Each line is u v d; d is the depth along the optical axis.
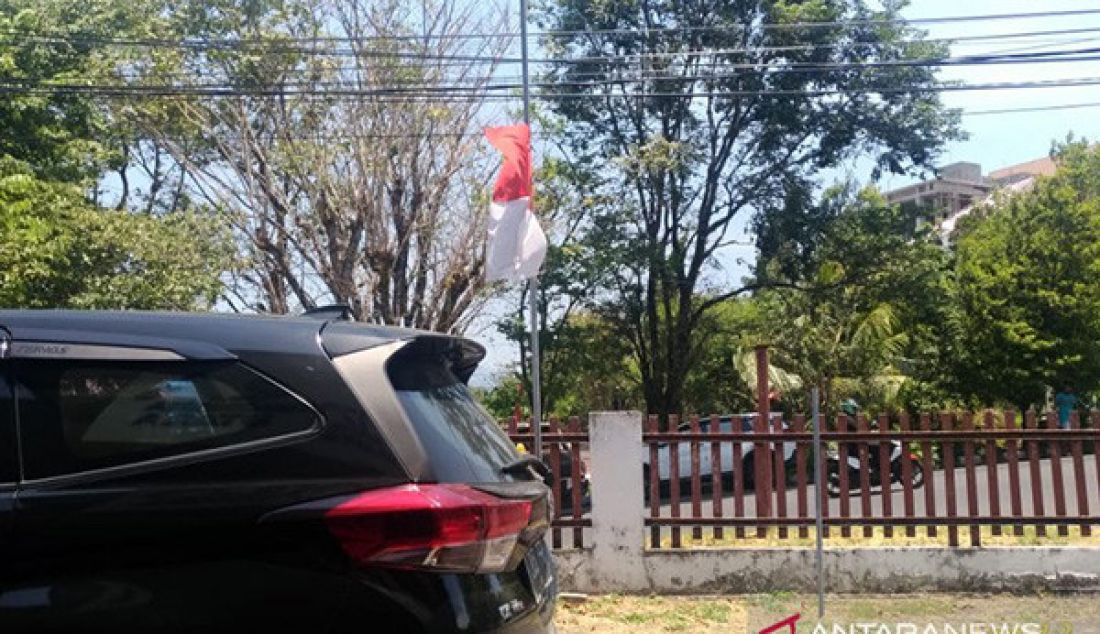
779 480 8.64
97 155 18.75
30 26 16.66
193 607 2.81
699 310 27.47
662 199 26.38
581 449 8.68
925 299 25.77
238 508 2.89
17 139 16.59
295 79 17.97
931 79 24.56
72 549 2.87
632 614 7.80
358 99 17.98
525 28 10.40
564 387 27.62
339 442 2.99
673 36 24.80
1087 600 8.01
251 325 3.25
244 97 18.02
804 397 23.11
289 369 3.10
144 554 2.86
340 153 17.98
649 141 25.53
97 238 16.77
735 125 26.14
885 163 25.95
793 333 24.66
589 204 24.64
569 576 8.38
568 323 26.78
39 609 2.80
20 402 3.10
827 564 8.32
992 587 8.23
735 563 8.34
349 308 3.83
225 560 2.85
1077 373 24.69
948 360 25.89
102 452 3.03
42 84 15.31
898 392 23.12
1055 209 25.78
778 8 24.20
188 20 17.91
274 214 18.45
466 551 2.93
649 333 27.80
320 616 2.81
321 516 2.87
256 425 3.03
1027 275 25.00
